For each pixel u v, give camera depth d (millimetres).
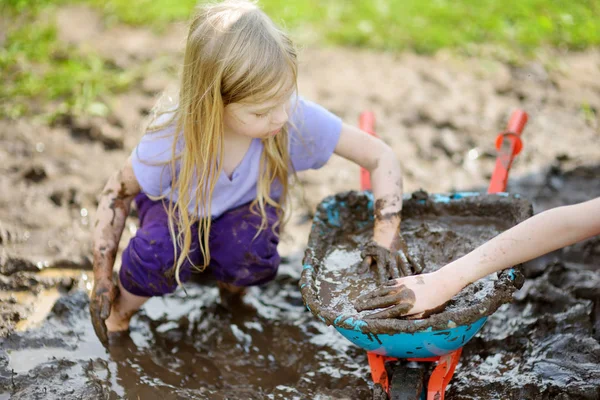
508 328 2316
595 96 3742
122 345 2311
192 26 2035
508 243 1832
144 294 2287
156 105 2213
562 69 3984
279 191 2354
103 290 2205
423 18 4434
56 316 2414
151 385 2139
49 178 3104
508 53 4125
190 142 2078
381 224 2184
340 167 3270
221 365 2240
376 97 3729
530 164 3236
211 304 2525
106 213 2266
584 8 4496
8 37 4117
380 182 2236
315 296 1976
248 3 2051
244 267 2312
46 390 2090
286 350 2305
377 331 1802
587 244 2672
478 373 2139
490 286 1968
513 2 4516
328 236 2301
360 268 2145
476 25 4352
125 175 2246
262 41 1940
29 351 2264
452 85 3852
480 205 2326
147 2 4512
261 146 2207
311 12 4453
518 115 2521
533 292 2428
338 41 4270
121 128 3447
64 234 2814
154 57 4027
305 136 2252
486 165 3232
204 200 2172
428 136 3428
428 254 2184
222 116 2023
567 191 3051
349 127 2281
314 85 3824
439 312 1854
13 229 2818
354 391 2094
